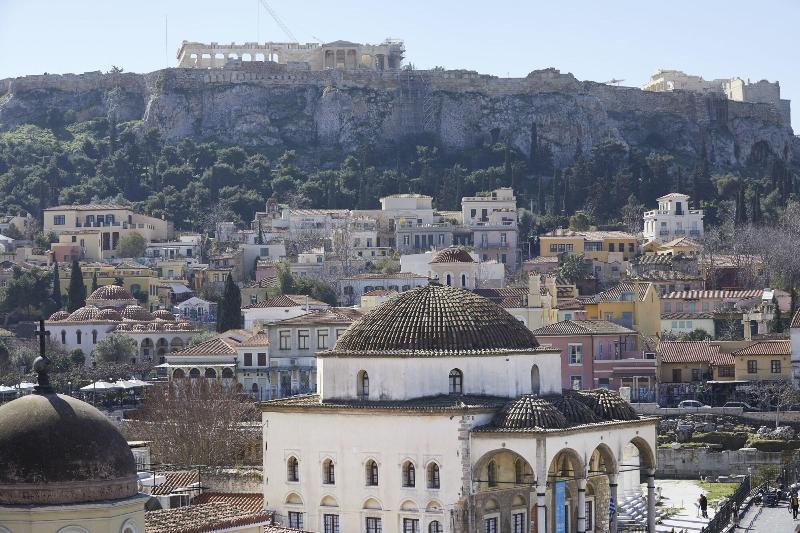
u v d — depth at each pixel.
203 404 179.38
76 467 73.56
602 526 137.12
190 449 169.88
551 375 136.25
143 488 126.88
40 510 72.56
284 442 134.38
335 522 131.38
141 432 175.38
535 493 127.81
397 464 128.12
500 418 126.25
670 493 187.50
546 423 124.81
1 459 73.12
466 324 132.12
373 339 132.25
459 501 125.25
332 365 133.25
